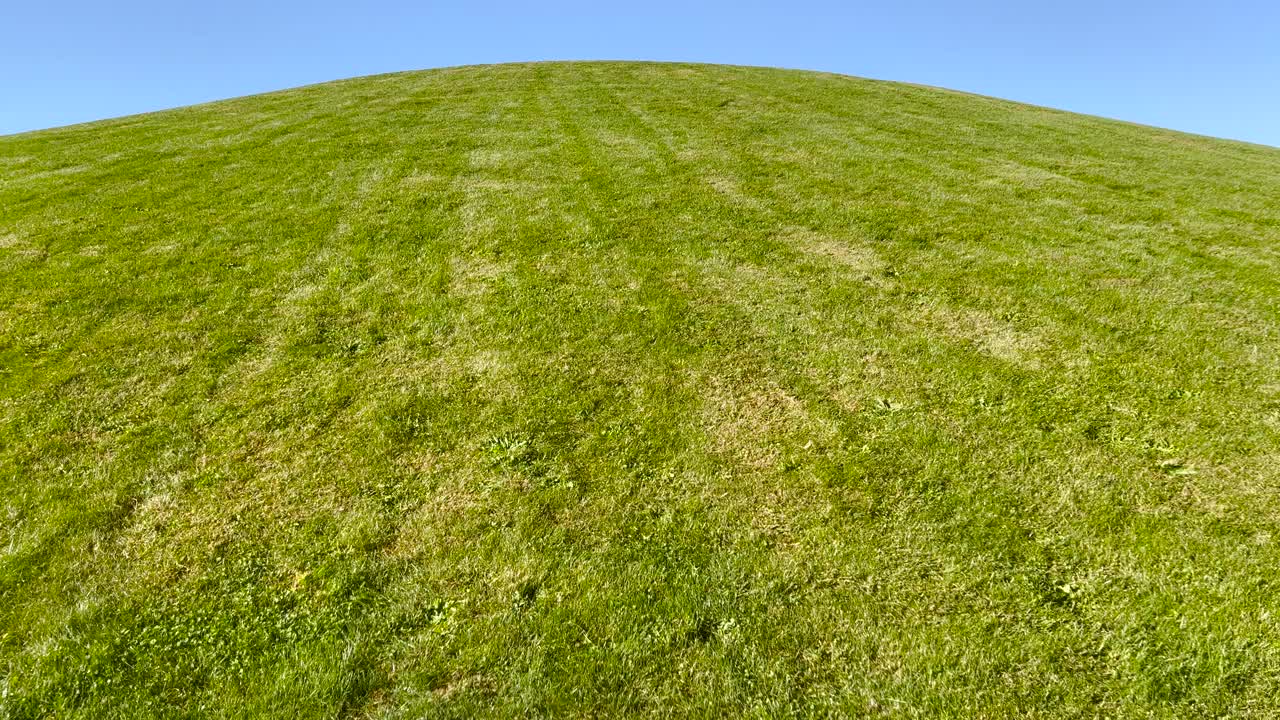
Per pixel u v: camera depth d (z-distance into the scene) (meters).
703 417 6.76
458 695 4.04
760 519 5.42
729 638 4.38
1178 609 4.41
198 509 5.58
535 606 4.65
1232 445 6.02
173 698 4.04
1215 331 8.02
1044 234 11.40
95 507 5.56
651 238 11.42
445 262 10.48
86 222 12.24
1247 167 16.50
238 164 15.92
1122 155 17.22
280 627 4.51
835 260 10.52
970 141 18.33
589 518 5.47
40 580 4.85
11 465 6.06
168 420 6.75
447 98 24.08
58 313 8.89
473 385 7.35
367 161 15.93
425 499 5.70
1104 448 6.09
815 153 16.83
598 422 6.71
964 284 9.57
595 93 24.72
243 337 8.34
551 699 3.99
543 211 12.63
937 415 6.68
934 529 5.24
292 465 6.12
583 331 8.45
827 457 6.13
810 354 7.88
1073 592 4.62
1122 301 8.84
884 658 4.22
